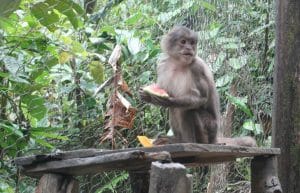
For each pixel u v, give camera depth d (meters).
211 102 2.96
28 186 3.12
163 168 2.00
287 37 2.92
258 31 3.54
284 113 2.93
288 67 2.92
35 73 3.15
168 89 2.91
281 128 2.93
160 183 2.00
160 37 3.63
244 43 3.57
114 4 3.44
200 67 2.93
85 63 3.45
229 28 3.56
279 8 2.95
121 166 2.22
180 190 2.00
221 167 3.44
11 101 3.09
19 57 3.08
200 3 3.40
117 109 3.04
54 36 3.24
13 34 3.08
